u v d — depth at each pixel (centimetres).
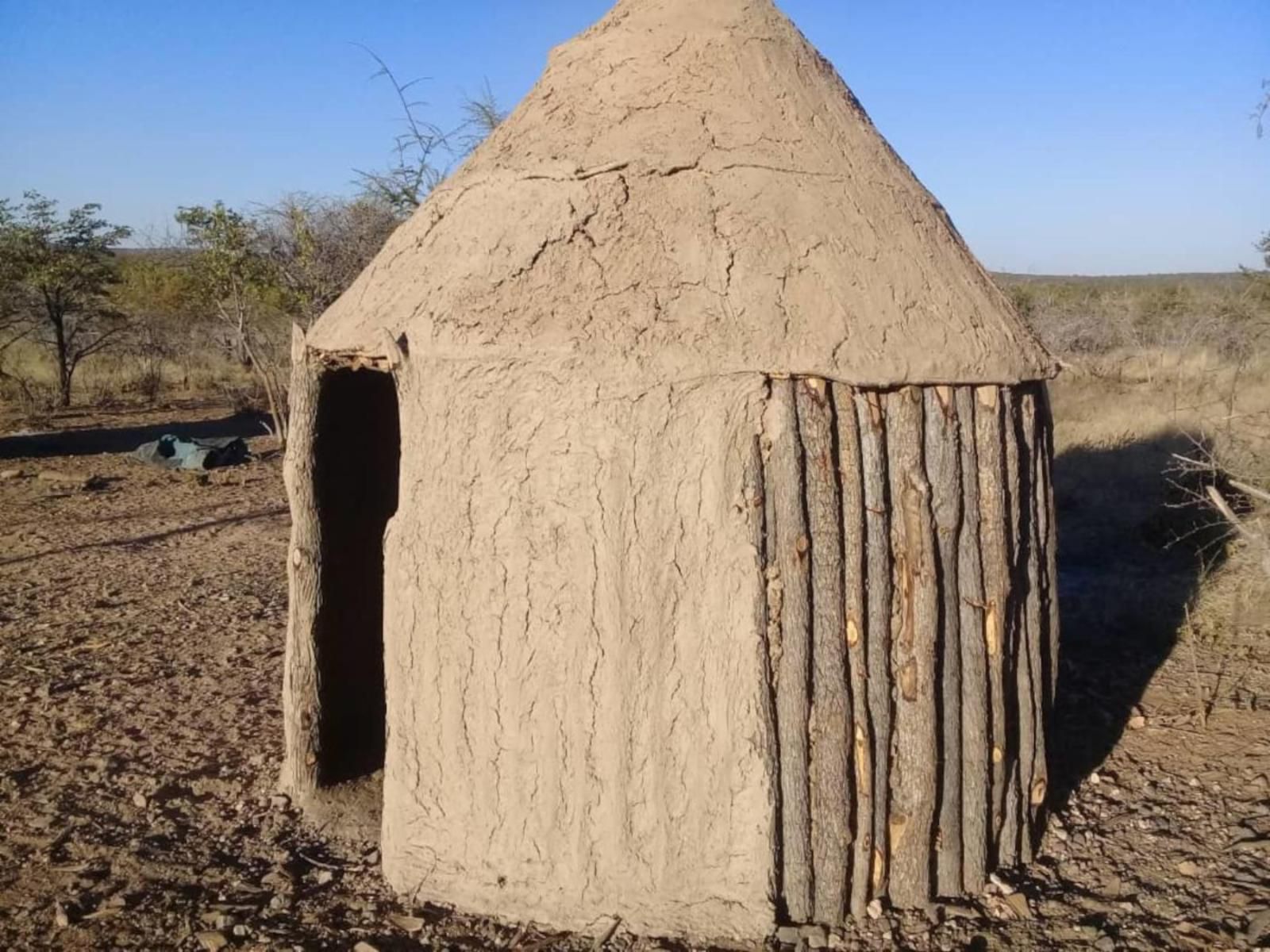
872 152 445
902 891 397
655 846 379
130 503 1273
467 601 394
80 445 1753
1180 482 1066
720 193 401
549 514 378
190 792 520
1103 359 2153
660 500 370
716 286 381
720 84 430
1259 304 1648
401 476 414
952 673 397
